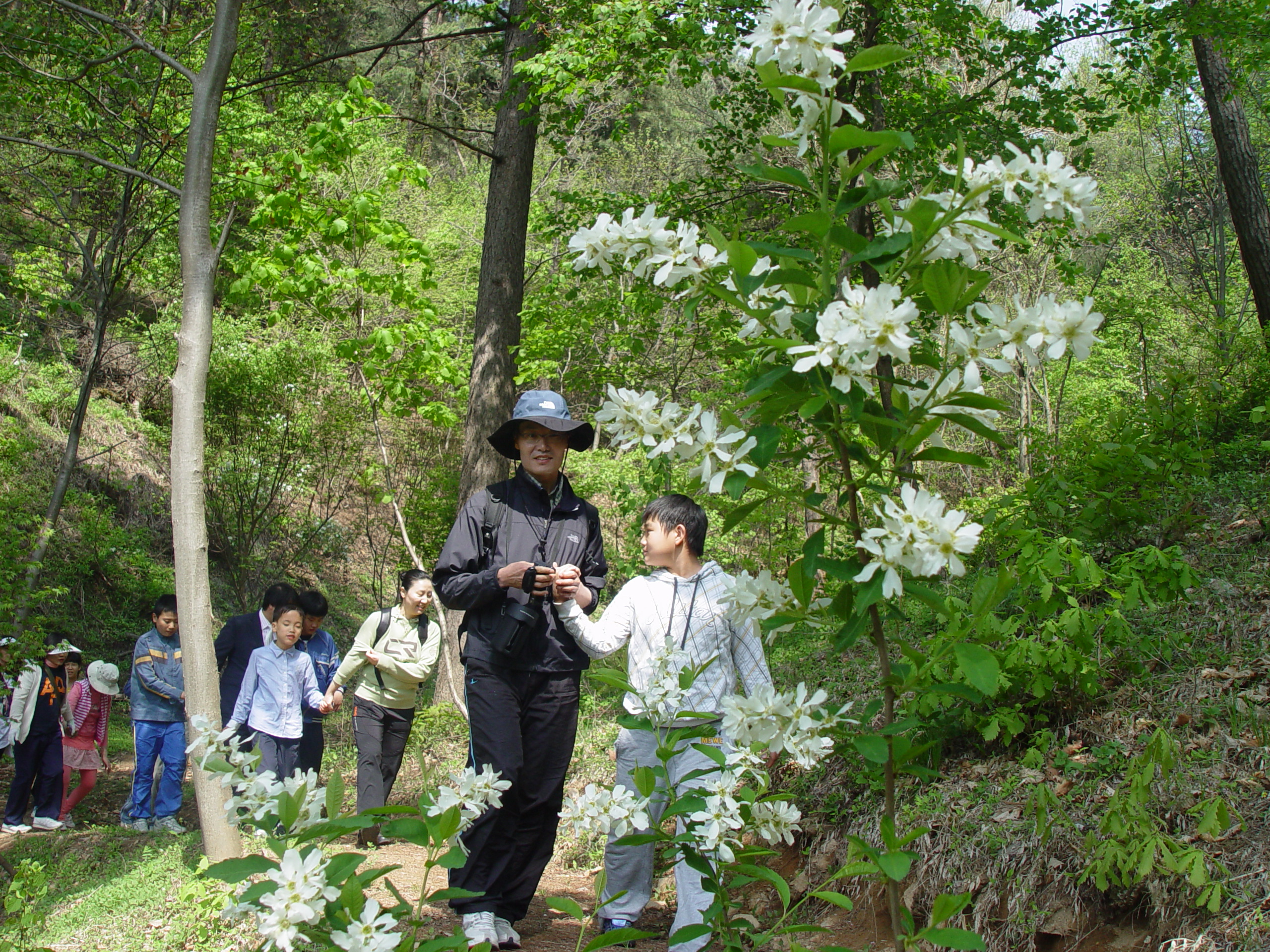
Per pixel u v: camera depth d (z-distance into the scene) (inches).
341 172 264.7
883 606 65.5
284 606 222.5
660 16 304.3
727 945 71.8
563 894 163.0
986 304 57.8
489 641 128.2
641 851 135.9
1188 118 616.7
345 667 210.8
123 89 295.1
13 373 498.6
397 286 271.7
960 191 58.4
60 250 409.1
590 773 215.9
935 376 62.2
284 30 422.6
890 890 64.7
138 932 139.9
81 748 273.6
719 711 124.6
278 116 419.2
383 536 540.4
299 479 453.1
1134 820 99.4
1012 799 128.5
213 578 485.1
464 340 650.8
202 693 166.1
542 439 136.0
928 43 342.6
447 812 62.2
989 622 127.5
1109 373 580.7
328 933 56.1
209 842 159.0
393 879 163.9
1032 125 332.5
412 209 697.6
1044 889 115.1
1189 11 319.6
